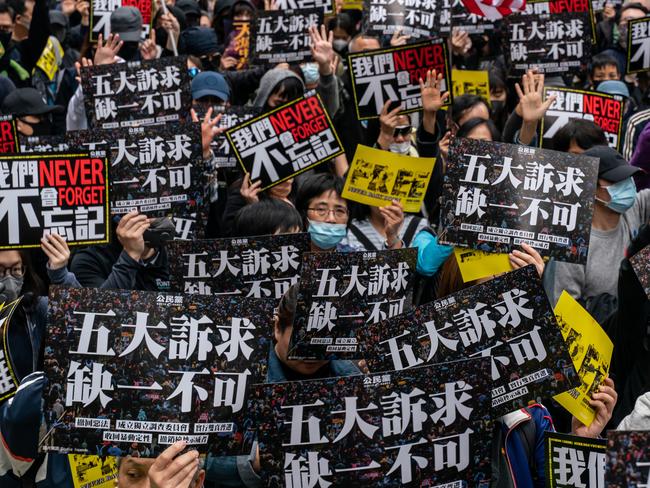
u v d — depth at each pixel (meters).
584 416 4.75
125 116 7.80
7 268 5.59
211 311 4.11
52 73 10.89
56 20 12.06
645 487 3.40
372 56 8.17
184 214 6.61
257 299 4.12
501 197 5.11
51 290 4.03
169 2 13.28
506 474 4.49
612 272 6.36
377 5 9.80
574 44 9.66
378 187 7.19
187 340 4.08
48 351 4.02
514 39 9.75
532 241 5.09
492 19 10.48
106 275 6.80
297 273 5.57
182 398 4.05
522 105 7.86
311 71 10.02
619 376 5.54
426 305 4.30
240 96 10.51
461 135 8.21
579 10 10.73
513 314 4.29
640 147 7.09
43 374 4.40
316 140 7.32
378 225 7.32
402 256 4.88
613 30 12.79
